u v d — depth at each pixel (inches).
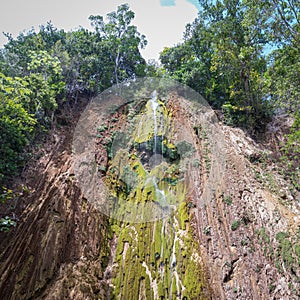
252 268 250.1
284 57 332.2
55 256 223.0
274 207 293.4
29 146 311.9
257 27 365.4
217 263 257.1
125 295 232.4
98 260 247.3
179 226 290.7
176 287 243.6
